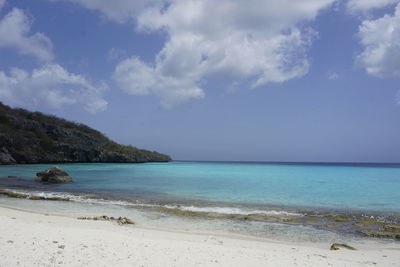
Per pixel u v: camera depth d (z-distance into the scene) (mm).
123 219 15250
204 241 11273
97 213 17469
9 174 45469
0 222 10867
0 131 83312
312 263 8555
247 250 9711
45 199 22406
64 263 6465
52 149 95000
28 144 88500
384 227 15250
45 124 104250
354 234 14016
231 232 13805
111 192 27938
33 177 40812
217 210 19438
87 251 7629
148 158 157625
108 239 9422
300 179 50750
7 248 7180
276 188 34469
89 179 42375
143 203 21828
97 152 110188
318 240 12922
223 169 96125
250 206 21375
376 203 23656
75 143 107188
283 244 11953
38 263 6293
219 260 7969
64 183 35625
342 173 76375
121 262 6945
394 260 9891
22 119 99062
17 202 20609
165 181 42031
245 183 40656
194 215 17578
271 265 7926
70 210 18219
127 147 143750
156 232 12625
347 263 8945
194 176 54719
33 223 11875
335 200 25141
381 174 71875
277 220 16562
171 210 18938
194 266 7164
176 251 8586
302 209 20594
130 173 59000
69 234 9695
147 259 7414
